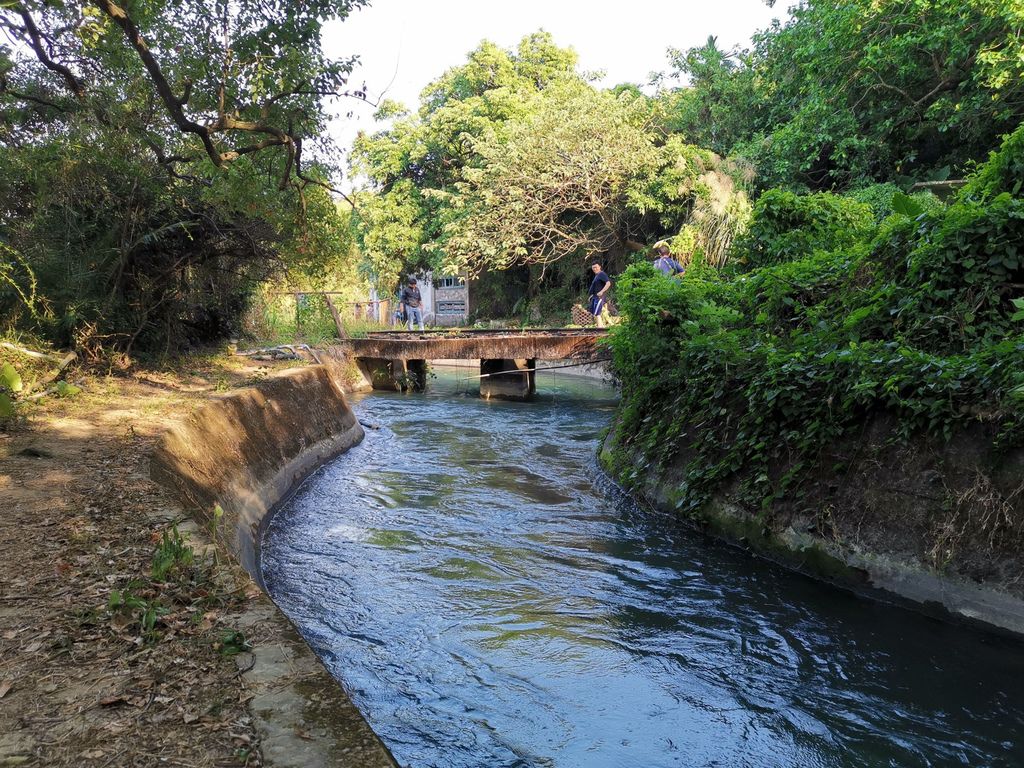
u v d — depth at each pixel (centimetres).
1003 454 466
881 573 514
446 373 2317
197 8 840
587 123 2039
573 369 2112
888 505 523
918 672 423
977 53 1384
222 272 1196
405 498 815
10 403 652
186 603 316
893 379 522
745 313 793
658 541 655
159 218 998
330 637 471
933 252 583
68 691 244
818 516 562
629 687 413
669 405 804
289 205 1106
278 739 217
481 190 2252
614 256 2336
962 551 472
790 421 613
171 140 999
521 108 2536
